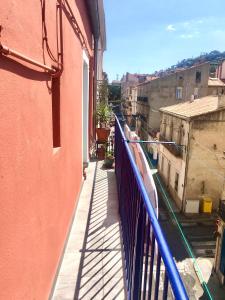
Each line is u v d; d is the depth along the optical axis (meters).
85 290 2.86
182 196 16.23
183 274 10.57
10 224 1.62
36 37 2.15
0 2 1.45
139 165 4.14
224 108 15.02
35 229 2.15
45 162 2.44
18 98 1.74
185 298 0.98
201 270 10.80
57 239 3.05
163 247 1.31
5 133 1.54
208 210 15.77
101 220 4.31
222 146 15.67
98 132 8.92
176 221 15.34
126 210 3.30
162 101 32.19
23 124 1.84
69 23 3.80
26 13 1.89
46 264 2.54
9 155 1.60
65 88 3.49
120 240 3.77
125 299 2.76
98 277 3.06
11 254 1.65
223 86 31.48
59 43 3.09
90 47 8.02
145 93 36.44
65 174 3.55
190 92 31.69
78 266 3.24
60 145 3.20
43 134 2.37
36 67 2.13
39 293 2.30
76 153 4.69
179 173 16.94
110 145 9.18
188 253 12.10
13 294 1.69
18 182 1.75
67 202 3.72
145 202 1.86
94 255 3.44
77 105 4.78
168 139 19.86
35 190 2.13
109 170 7.01
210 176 15.91
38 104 2.20
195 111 16.50
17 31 1.71
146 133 34.03
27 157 1.93
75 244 3.66
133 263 2.45
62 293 2.82
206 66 31.14
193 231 14.20
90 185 5.84
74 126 4.39
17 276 1.76
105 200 5.04
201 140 15.61
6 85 1.55
